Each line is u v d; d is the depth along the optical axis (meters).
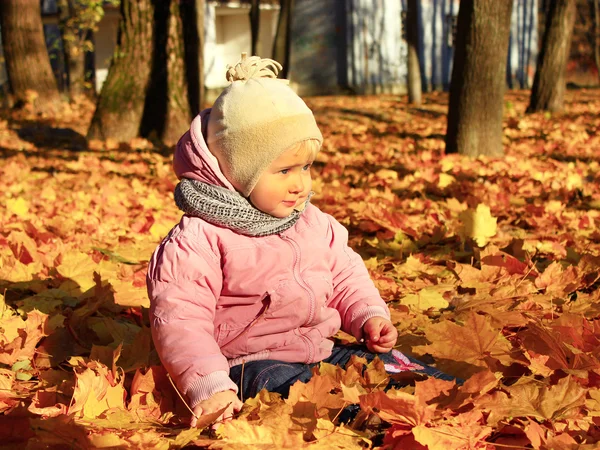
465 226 4.65
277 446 1.89
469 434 1.95
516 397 2.12
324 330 2.50
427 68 29.89
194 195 2.35
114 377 2.41
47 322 2.93
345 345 2.63
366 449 1.97
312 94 27.48
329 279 2.52
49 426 1.92
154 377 2.38
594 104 22.59
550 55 18.75
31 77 16.95
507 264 3.90
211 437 1.96
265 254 2.37
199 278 2.28
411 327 3.19
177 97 12.26
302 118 2.33
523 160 9.73
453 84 10.27
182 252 2.29
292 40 27.36
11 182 8.06
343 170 9.29
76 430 1.89
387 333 2.49
